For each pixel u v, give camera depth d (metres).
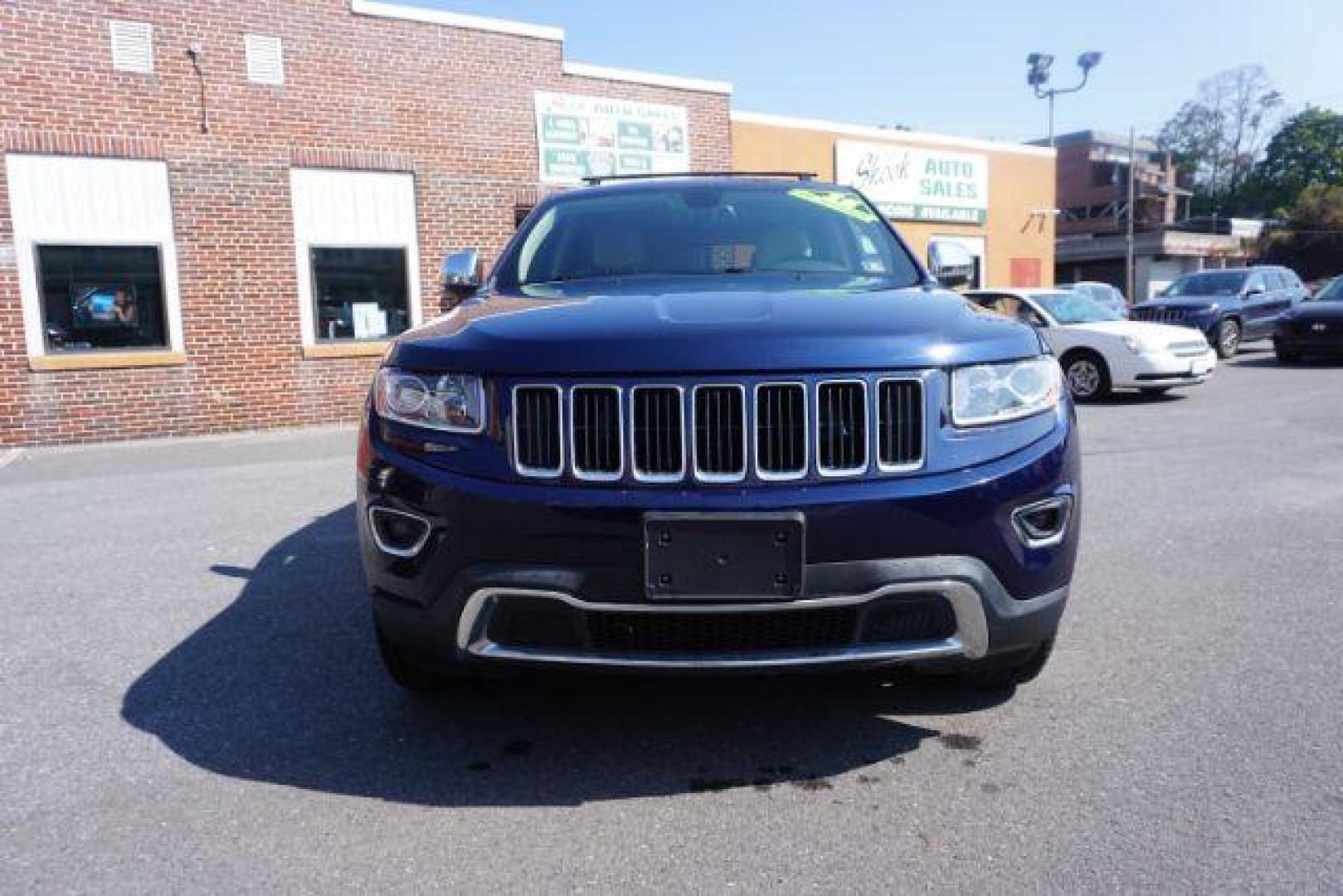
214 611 4.57
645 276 3.75
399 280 12.91
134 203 11.28
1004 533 2.70
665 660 2.63
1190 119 84.75
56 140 10.79
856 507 2.58
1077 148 62.91
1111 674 3.62
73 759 3.09
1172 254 46.38
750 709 3.36
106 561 5.54
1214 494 6.68
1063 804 2.71
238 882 2.42
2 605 4.73
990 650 2.75
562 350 2.68
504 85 13.42
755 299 3.07
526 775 2.95
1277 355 17.64
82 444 11.11
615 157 14.52
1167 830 2.57
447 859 2.51
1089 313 13.38
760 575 2.58
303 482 8.01
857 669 2.71
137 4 11.11
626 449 2.62
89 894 2.37
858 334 2.69
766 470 2.62
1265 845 2.49
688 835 2.60
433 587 2.75
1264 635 4.00
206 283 11.70
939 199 19.75
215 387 11.82
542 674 2.88
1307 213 54.47
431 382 2.83
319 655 3.98
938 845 2.53
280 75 11.92
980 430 2.72
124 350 11.39
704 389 2.61
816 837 2.58
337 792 2.86
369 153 12.49
